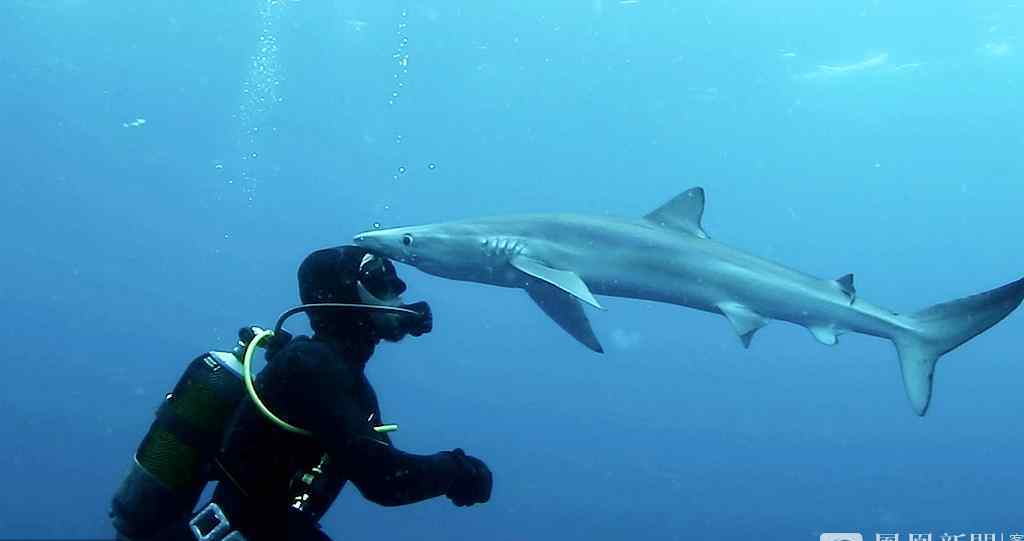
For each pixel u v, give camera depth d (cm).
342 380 306
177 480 326
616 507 2817
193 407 327
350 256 341
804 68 3850
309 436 309
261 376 321
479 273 920
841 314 856
